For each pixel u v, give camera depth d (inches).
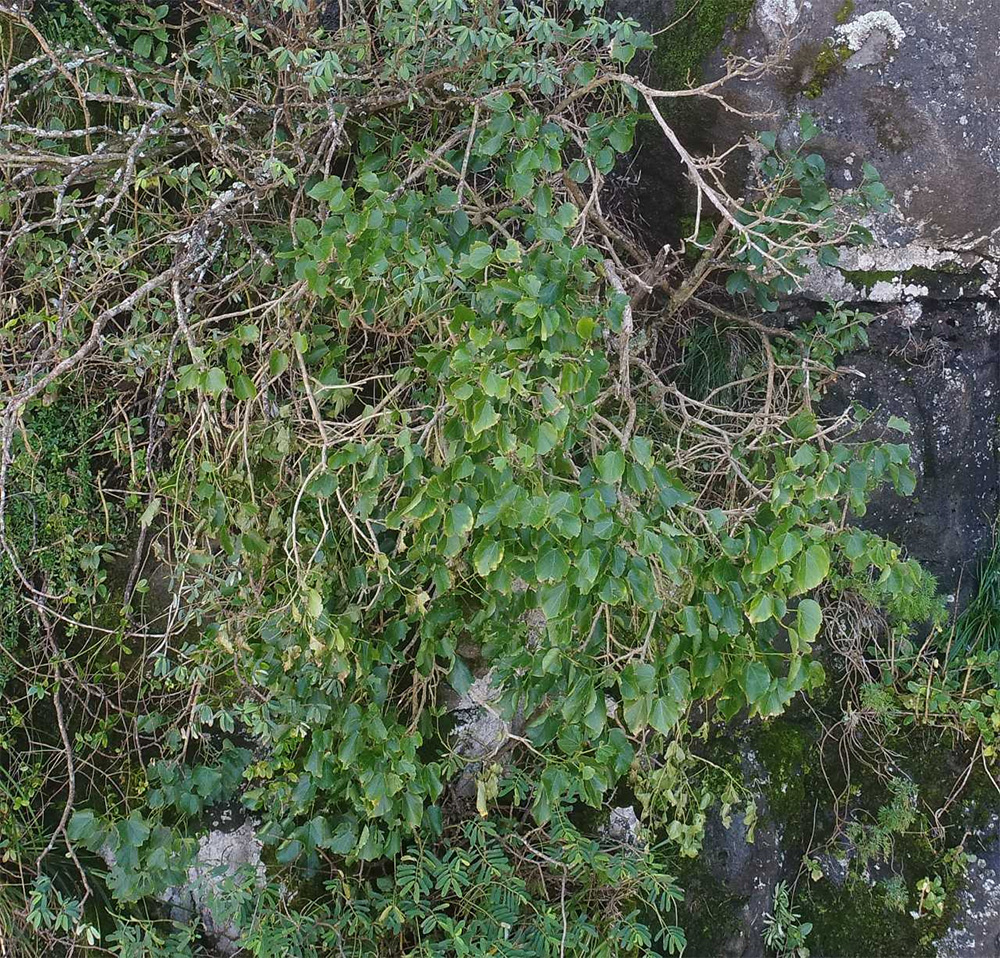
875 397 122.0
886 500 122.9
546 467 77.5
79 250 92.9
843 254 114.0
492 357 68.2
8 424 79.5
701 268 104.2
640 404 103.4
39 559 103.7
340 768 94.0
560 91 101.8
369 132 97.2
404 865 98.0
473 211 88.8
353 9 97.3
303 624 82.1
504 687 96.8
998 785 119.7
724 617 71.7
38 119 100.8
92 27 100.7
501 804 113.3
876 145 109.3
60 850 104.9
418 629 96.9
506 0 93.4
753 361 117.8
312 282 77.9
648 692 71.7
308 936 98.0
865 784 122.6
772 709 70.5
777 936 116.5
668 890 102.4
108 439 102.9
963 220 112.0
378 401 103.7
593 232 98.6
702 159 93.7
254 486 93.0
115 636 106.2
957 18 106.3
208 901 97.7
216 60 92.7
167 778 99.7
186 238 89.0
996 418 126.0
